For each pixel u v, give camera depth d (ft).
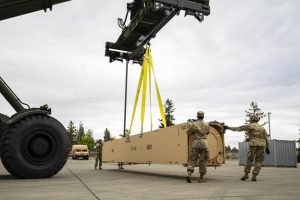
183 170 49.42
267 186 23.97
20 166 28.86
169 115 192.95
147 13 31.76
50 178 30.55
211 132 31.17
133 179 30.83
